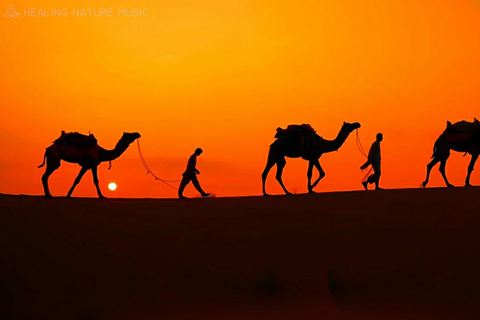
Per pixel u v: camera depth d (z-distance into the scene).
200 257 34.84
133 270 33.88
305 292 31.59
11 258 34.81
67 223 39.19
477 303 30.53
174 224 39.03
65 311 30.80
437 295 31.27
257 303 30.97
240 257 34.69
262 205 42.50
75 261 34.69
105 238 37.09
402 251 34.88
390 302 30.80
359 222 38.47
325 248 35.28
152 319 29.84
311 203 42.47
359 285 32.31
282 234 37.09
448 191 44.72
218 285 32.50
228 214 40.59
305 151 49.66
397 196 43.56
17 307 31.14
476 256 34.12
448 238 36.12
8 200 44.81
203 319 29.61
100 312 30.62
